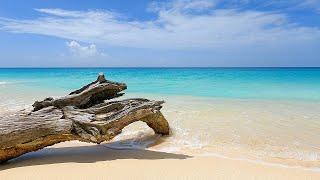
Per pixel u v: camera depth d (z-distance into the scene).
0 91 28.97
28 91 29.02
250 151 9.88
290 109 16.81
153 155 9.51
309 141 10.80
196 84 38.12
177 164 8.60
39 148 9.12
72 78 59.25
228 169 8.22
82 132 9.22
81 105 10.29
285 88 31.19
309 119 14.03
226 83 39.69
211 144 10.65
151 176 7.66
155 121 11.17
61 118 9.38
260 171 8.11
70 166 8.41
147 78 57.19
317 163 8.84
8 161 9.06
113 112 10.16
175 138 11.41
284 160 9.07
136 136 11.78
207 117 14.58
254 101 20.45
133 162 8.78
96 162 8.78
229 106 17.89
